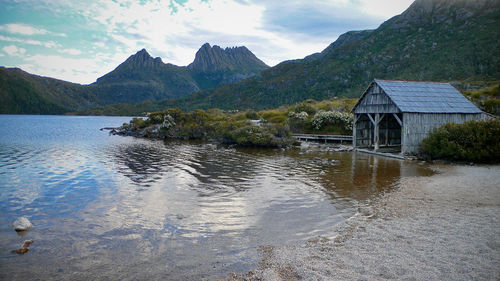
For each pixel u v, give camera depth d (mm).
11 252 9547
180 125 59906
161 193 16688
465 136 25375
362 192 16141
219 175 21500
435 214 12172
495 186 16766
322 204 14156
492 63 166000
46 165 26156
